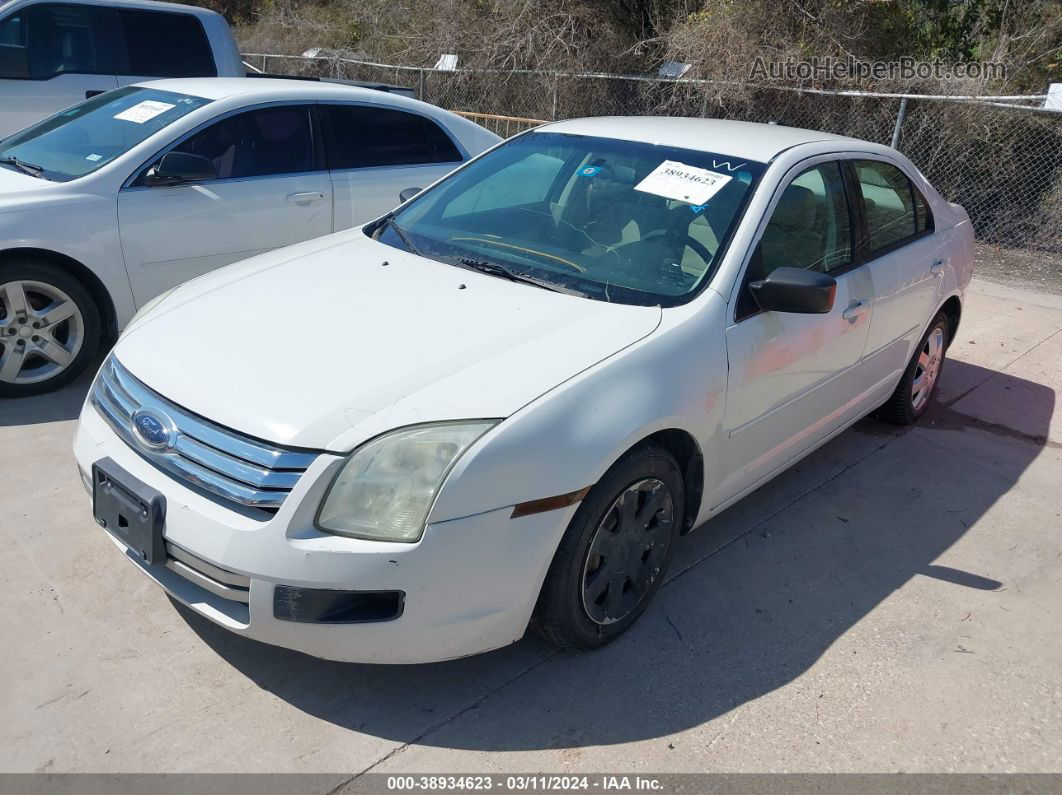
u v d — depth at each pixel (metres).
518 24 13.14
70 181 4.70
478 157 4.31
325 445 2.48
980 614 3.43
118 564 3.34
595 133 4.06
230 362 2.80
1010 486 4.49
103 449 2.83
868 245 4.07
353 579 2.43
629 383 2.82
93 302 4.74
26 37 7.57
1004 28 10.85
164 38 8.20
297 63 17.20
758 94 11.07
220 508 2.53
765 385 3.40
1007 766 2.70
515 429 2.56
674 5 12.48
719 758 2.66
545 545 2.63
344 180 5.55
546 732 2.71
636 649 3.10
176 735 2.61
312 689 2.82
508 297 3.19
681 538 3.82
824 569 3.66
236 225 5.13
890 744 2.75
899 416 4.98
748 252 3.33
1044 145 9.60
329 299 3.19
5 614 3.04
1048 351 6.42
